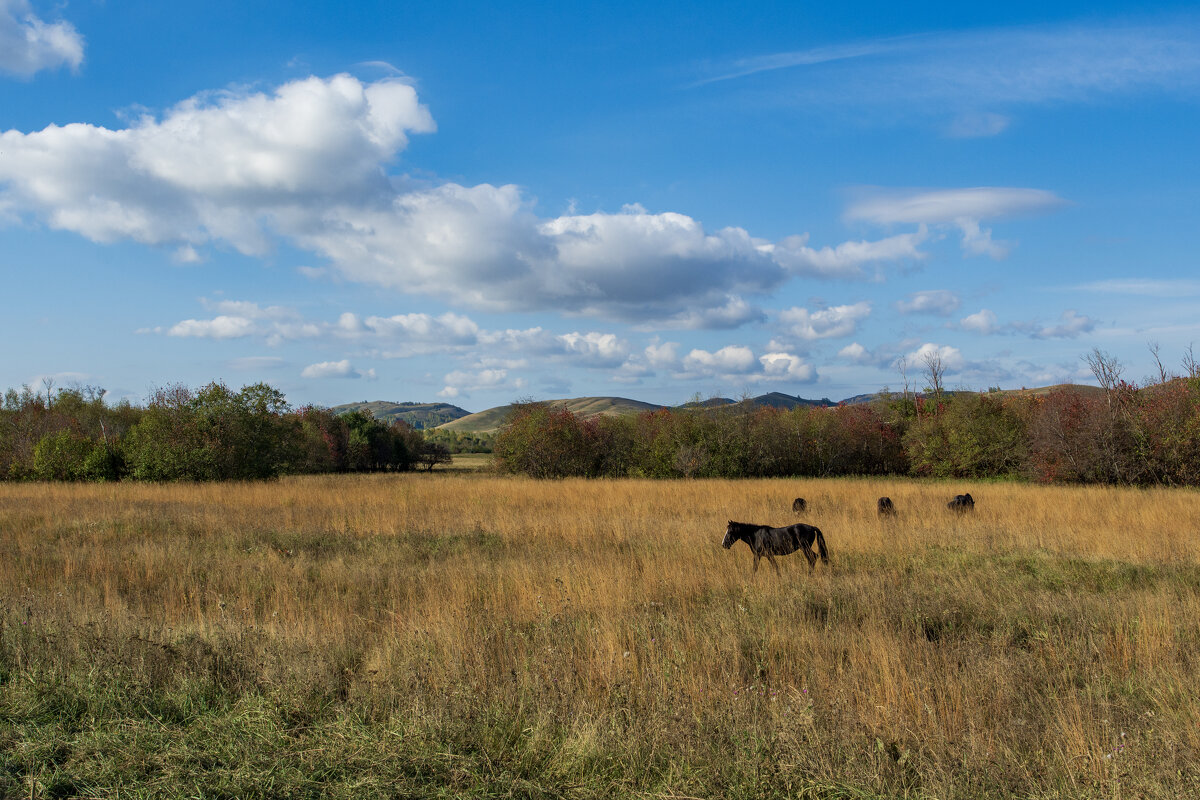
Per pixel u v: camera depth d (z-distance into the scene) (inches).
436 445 3324.3
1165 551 463.8
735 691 213.0
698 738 181.3
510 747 187.2
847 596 350.3
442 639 264.1
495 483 1269.7
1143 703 210.2
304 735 190.7
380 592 390.6
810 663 243.6
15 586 384.5
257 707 206.8
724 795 160.6
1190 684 214.2
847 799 157.6
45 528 627.5
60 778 162.2
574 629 289.6
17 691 213.0
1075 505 741.3
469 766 171.3
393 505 839.1
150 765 171.9
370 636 285.1
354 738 185.8
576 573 393.7
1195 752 170.2
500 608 330.0
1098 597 344.8
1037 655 259.4
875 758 169.5
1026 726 191.3
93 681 217.9
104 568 436.1
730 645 261.6
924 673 224.5
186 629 275.0
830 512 719.7
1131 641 263.6
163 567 444.8
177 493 1013.8
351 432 2763.3
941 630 303.0
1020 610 319.9
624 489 1041.5
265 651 246.5
